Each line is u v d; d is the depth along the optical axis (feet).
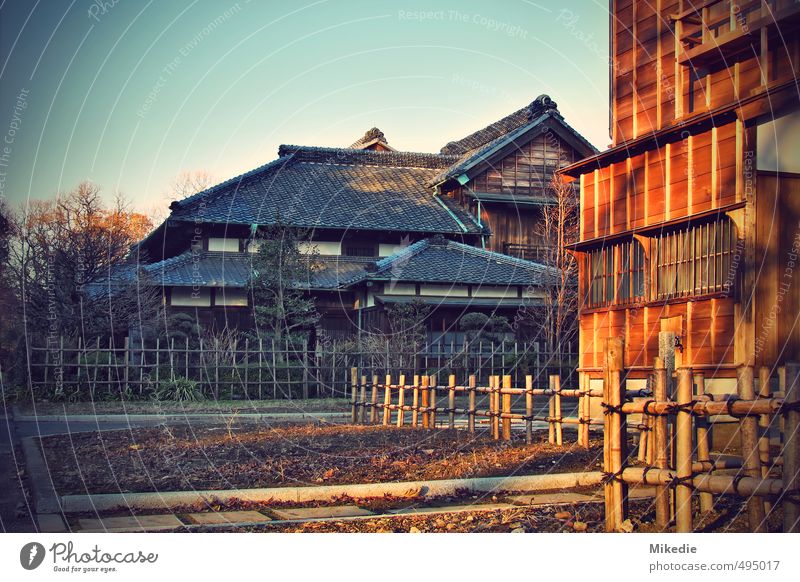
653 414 17.10
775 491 15.78
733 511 20.13
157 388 61.31
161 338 67.56
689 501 17.11
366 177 101.45
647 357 35.86
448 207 96.27
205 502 22.53
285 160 98.32
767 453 18.54
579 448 31.27
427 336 79.10
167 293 78.69
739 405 15.80
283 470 27.25
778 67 30.55
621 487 17.89
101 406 56.65
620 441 17.70
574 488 24.59
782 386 18.25
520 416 34.40
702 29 33.68
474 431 38.68
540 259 94.48
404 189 99.81
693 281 33.55
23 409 54.24
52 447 34.06
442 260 85.10
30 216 61.98
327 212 90.02
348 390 67.97
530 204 92.99
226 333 78.95
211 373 63.98
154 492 22.99
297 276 74.69
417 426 43.37
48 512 21.33
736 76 32.40
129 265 75.77
